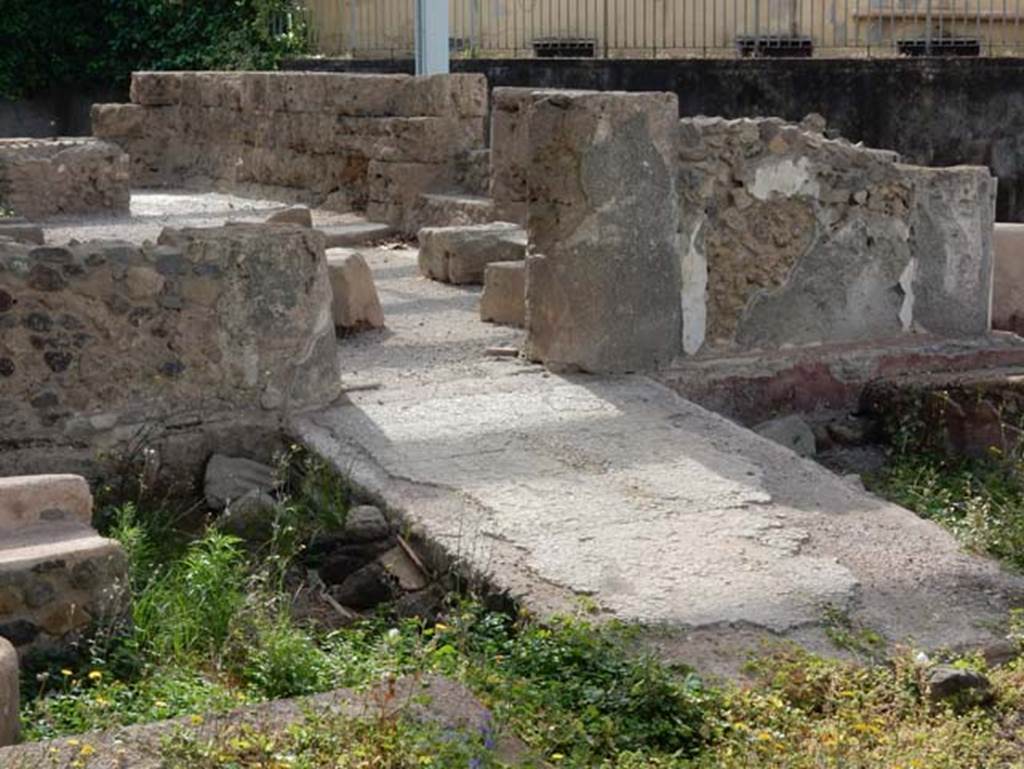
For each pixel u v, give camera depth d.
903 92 15.55
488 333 9.62
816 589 6.04
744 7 17.56
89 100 23.22
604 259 8.36
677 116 8.47
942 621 5.91
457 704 4.77
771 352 8.84
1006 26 16.61
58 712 5.19
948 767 4.79
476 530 6.50
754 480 7.10
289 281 7.79
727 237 8.68
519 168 12.56
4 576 5.64
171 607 6.01
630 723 5.06
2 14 22.72
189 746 4.47
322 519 7.04
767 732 4.96
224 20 21.62
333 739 4.52
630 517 6.66
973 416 8.31
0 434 7.24
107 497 7.39
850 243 9.00
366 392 8.21
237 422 7.71
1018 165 15.45
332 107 14.99
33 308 7.27
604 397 8.12
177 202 15.88
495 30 19.34
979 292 9.38
